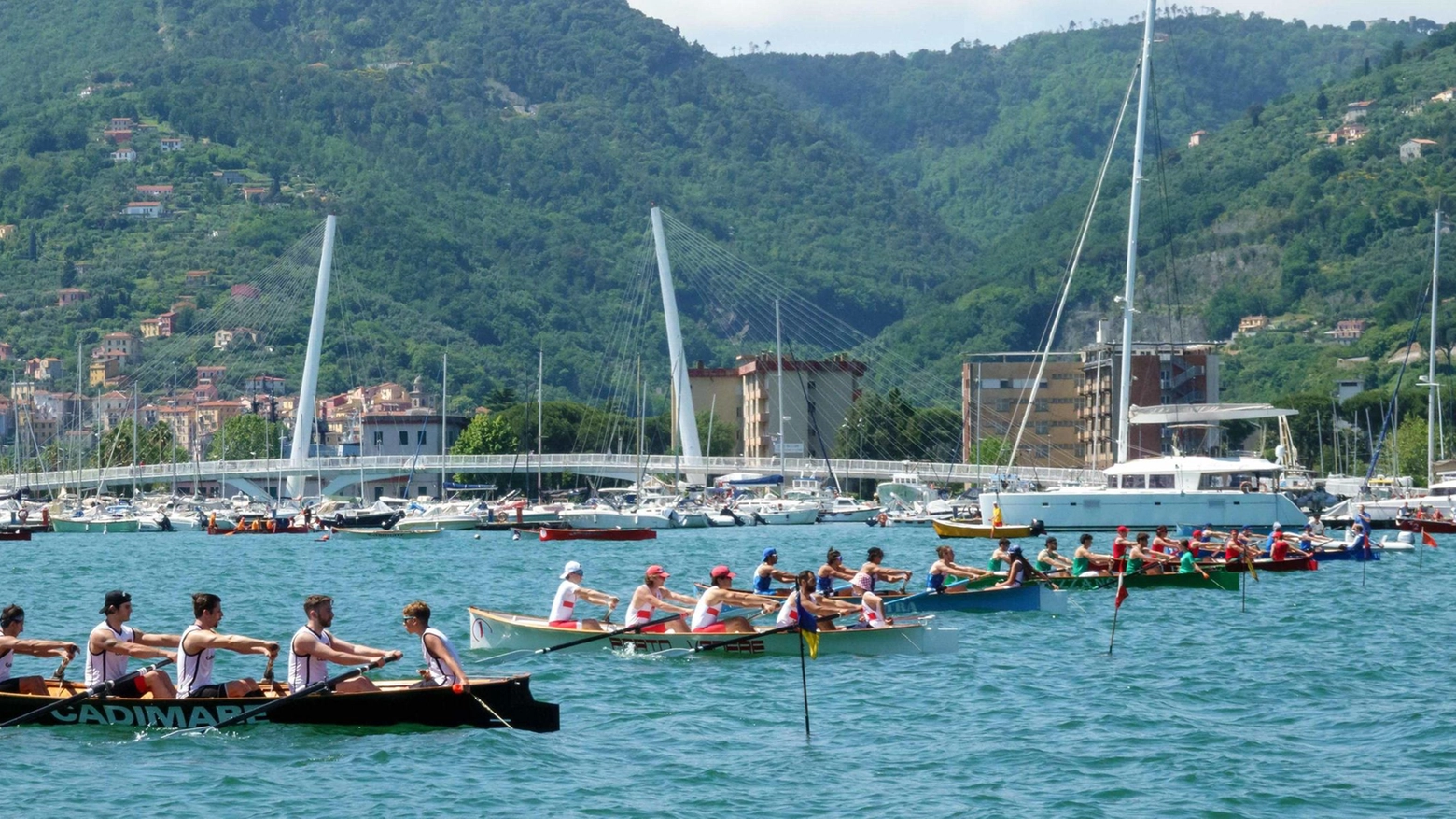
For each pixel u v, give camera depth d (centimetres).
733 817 2895
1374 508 13138
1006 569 6494
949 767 3266
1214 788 3091
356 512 16175
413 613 3538
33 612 6494
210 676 3494
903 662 4566
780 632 4556
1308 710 3872
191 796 2992
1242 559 6925
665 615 4841
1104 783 3138
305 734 3425
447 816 2883
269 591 7569
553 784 3095
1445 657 4747
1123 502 11356
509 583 8075
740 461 19912
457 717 3466
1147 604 6159
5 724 3441
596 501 17650
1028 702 3953
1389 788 3089
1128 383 11538
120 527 17075
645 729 3606
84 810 2911
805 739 3525
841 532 14525
